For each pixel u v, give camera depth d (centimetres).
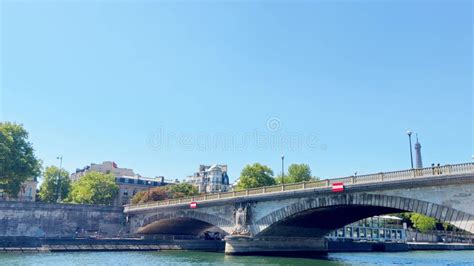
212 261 5119
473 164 3812
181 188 12288
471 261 6231
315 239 7000
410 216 14875
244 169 10994
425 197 4153
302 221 6041
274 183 11094
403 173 4381
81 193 12519
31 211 7738
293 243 6562
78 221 8194
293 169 12562
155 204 8000
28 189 12938
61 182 12888
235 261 5153
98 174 13275
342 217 5919
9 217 7519
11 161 8175
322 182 5191
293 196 5450
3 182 8406
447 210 3953
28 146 8788
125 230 8594
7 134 8400
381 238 13150
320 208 5231
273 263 4959
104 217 8519
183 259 5372
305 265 4788
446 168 4022
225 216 6406
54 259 5016
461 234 14475
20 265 4269
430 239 14188
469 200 3800
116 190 13350
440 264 5534
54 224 7919
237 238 5981
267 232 6000
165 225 8450
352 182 4844
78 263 4603
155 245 7050
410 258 6850
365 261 5809
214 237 9412
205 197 6869
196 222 7988
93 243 6581
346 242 8681
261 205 5938
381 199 4547
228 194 6475
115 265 4519
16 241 6122
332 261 5553
